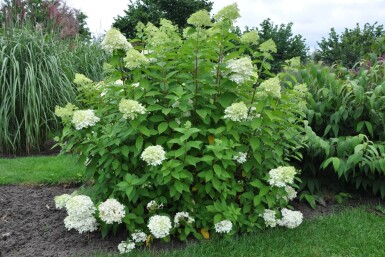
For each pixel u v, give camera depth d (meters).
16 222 3.40
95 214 3.00
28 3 6.75
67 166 5.03
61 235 3.16
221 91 3.12
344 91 4.13
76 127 2.94
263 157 3.26
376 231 3.27
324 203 4.00
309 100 4.21
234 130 3.00
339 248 2.97
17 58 5.89
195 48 3.03
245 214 3.23
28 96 5.51
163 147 3.05
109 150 3.01
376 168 3.74
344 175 3.81
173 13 16.09
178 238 3.09
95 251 2.89
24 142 6.05
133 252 2.84
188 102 3.05
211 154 2.95
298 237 3.14
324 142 3.76
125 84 3.19
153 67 2.99
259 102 2.97
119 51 3.14
